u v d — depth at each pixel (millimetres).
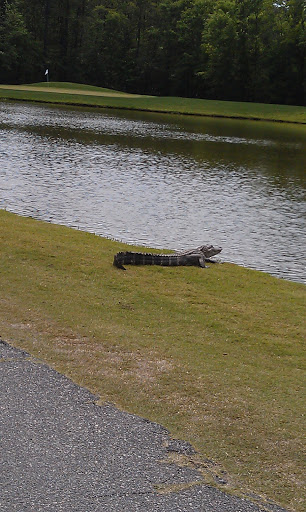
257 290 11430
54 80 97312
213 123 57625
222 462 5484
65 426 5863
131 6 97000
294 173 30062
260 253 16094
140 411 6305
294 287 12062
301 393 7082
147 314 9484
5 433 5645
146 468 5293
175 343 8375
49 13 96250
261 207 21656
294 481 5289
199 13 89312
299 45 82500
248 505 4910
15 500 4750
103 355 7699
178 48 92875
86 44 98000
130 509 4758
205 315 9656
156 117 59438
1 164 25969
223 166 30781
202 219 19312
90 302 9727
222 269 12852
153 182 24828
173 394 6750
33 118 48188
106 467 5266
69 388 6672
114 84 98500
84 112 58156
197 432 5957
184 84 93188
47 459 5305
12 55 90625
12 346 7699
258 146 41094
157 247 15898
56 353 7625
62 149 31984
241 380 7305
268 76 85375
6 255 11789
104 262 12117
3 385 6582
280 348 8562
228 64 85375
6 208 18547
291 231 18547
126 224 17953
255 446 5781
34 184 22406
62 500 4797
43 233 14297
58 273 11086
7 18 91438
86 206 19703
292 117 65938
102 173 25891
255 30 84062
